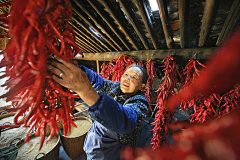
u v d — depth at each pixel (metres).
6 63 0.71
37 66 0.70
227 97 1.98
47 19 0.72
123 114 1.12
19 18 0.65
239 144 0.19
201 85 0.27
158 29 2.29
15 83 0.72
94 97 0.96
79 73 0.84
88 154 1.89
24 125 0.76
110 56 3.43
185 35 2.05
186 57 2.29
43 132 0.91
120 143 1.73
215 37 2.03
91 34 2.83
